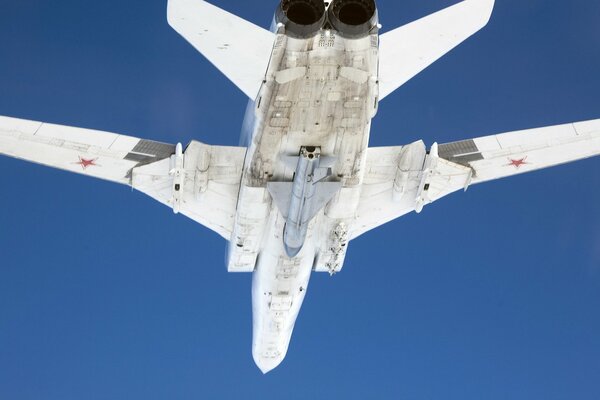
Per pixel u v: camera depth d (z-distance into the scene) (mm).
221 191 82688
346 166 76062
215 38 67750
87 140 82250
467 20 71250
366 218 86625
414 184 83812
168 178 82812
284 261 85188
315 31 66312
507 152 84375
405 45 71125
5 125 81375
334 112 71000
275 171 76812
